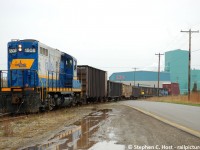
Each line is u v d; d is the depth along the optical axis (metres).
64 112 22.91
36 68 21.52
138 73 165.50
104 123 15.14
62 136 10.98
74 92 31.34
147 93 89.56
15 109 20.48
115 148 8.59
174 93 123.31
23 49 21.77
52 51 24.88
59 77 26.12
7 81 21.56
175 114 21.08
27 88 20.61
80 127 13.63
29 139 10.70
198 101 47.00
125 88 66.31
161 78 163.75
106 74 47.88
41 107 21.81
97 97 41.97
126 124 14.62
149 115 20.20
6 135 11.89
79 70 35.50
